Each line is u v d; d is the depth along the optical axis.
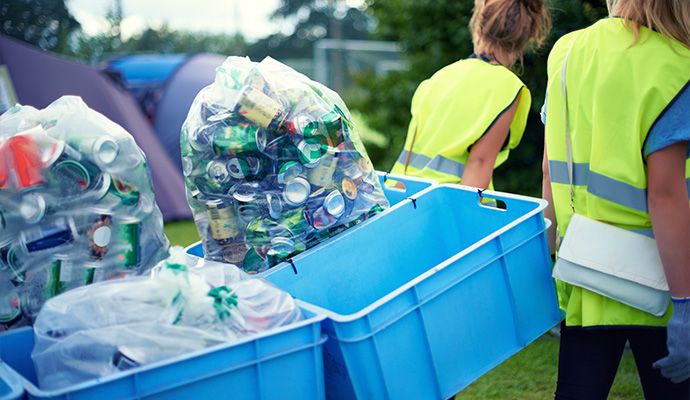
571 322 1.64
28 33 7.44
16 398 1.06
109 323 1.18
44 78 6.57
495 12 2.23
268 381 1.20
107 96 6.75
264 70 1.79
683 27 1.43
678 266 1.43
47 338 1.20
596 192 1.55
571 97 1.62
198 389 1.13
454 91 2.21
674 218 1.42
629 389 2.77
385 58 15.30
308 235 1.77
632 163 1.47
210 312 1.20
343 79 14.86
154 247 1.68
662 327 1.54
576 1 4.03
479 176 2.13
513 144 2.31
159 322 1.17
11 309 1.49
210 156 1.72
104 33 8.66
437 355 1.41
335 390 1.42
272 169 1.72
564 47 1.71
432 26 5.62
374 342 1.28
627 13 1.51
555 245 1.91
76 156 1.50
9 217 1.47
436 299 1.42
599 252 1.54
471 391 2.88
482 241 1.50
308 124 1.70
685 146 1.42
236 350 1.16
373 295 1.84
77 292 1.29
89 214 1.51
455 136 2.18
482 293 1.51
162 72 7.89
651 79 1.42
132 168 1.61
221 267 1.42
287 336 1.21
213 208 1.75
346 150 1.85
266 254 1.69
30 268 1.47
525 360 3.19
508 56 2.29
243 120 1.68
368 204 1.93
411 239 1.94
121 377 1.06
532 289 1.62
